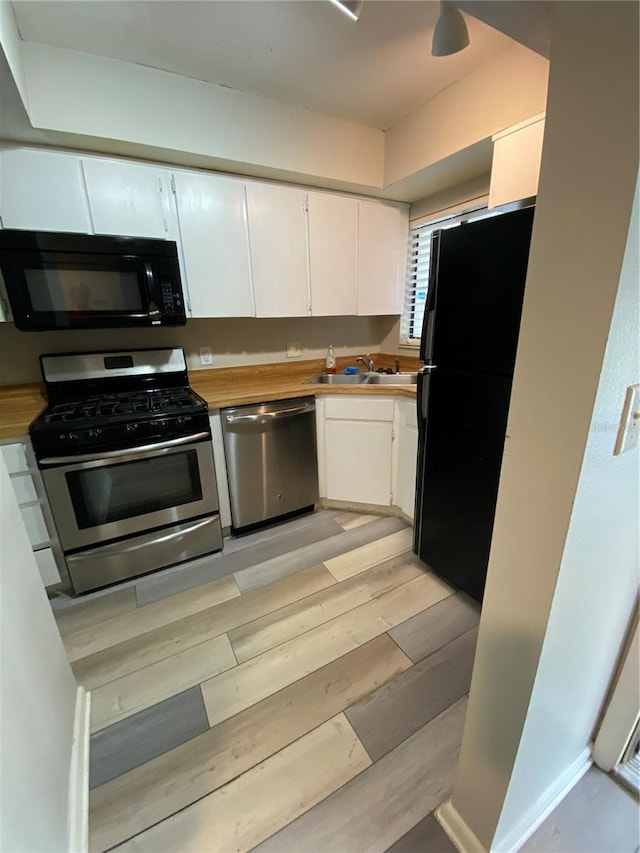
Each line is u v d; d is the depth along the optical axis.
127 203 1.85
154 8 1.36
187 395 2.21
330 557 2.13
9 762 0.69
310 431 2.45
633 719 1.02
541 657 0.74
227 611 1.75
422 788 1.09
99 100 1.63
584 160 0.51
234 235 2.14
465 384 1.59
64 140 1.67
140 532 1.97
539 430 0.65
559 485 0.63
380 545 2.23
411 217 2.78
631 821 1.02
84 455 1.73
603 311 0.53
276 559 2.12
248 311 2.27
